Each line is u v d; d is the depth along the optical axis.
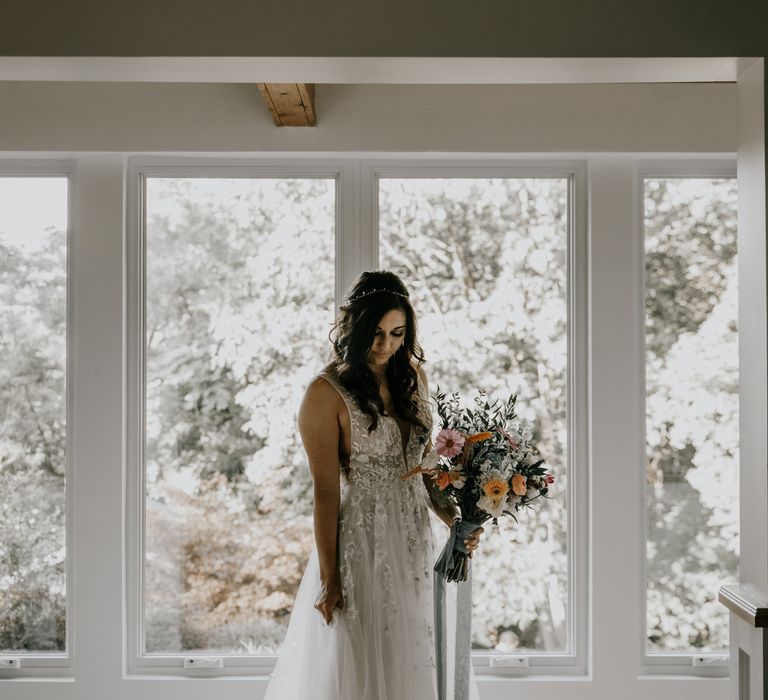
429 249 3.58
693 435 3.58
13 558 3.54
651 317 3.58
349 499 2.71
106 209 3.46
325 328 3.57
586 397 3.56
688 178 3.58
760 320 2.41
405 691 2.61
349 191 3.54
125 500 3.49
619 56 2.42
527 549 3.57
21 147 3.40
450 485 2.66
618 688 3.45
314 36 2.42
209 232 3.57
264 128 3.42
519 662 3.51
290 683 2.75
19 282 3.56
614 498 3.48
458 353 3.58
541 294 3.59
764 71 2.41
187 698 3.43
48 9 2.41
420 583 2.71
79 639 3.43
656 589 3.56
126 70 2.53
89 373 3.45
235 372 3.57
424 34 2.42
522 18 2.42
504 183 3.59
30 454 3.54
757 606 2.32
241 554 3.55
